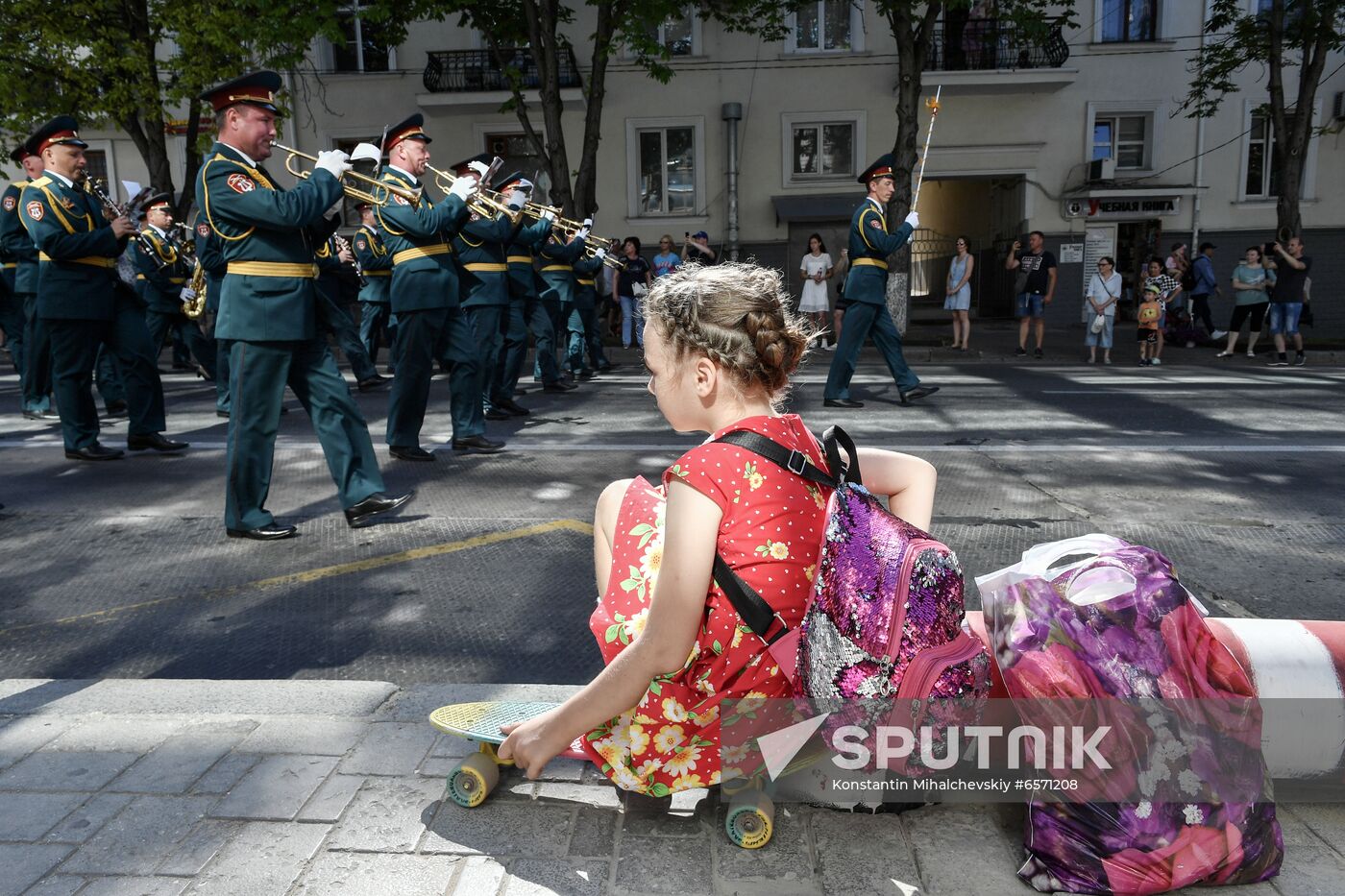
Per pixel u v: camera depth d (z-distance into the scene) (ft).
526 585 14.33
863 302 30.19
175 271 35.37
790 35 70.95
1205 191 71.36
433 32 71.82
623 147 72.49
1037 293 50.85
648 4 53.01
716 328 5.98
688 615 5.94
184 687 9.36
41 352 30.01
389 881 6.34
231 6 54.80
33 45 57.21
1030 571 6.58
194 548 16.33
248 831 6.89
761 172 72.64
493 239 26.61
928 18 53.83
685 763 6.77
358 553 15.99
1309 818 6.93
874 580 6.16
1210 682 6.27
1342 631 7.07
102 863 6.54
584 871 6.43
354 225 73.15
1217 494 19.20
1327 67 69.62
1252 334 49.55
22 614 13.33
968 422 28.07
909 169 56.03
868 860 6.50
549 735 6.55
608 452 24.12
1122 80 70.49
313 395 16.83
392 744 8.12
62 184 22.21
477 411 24.56
